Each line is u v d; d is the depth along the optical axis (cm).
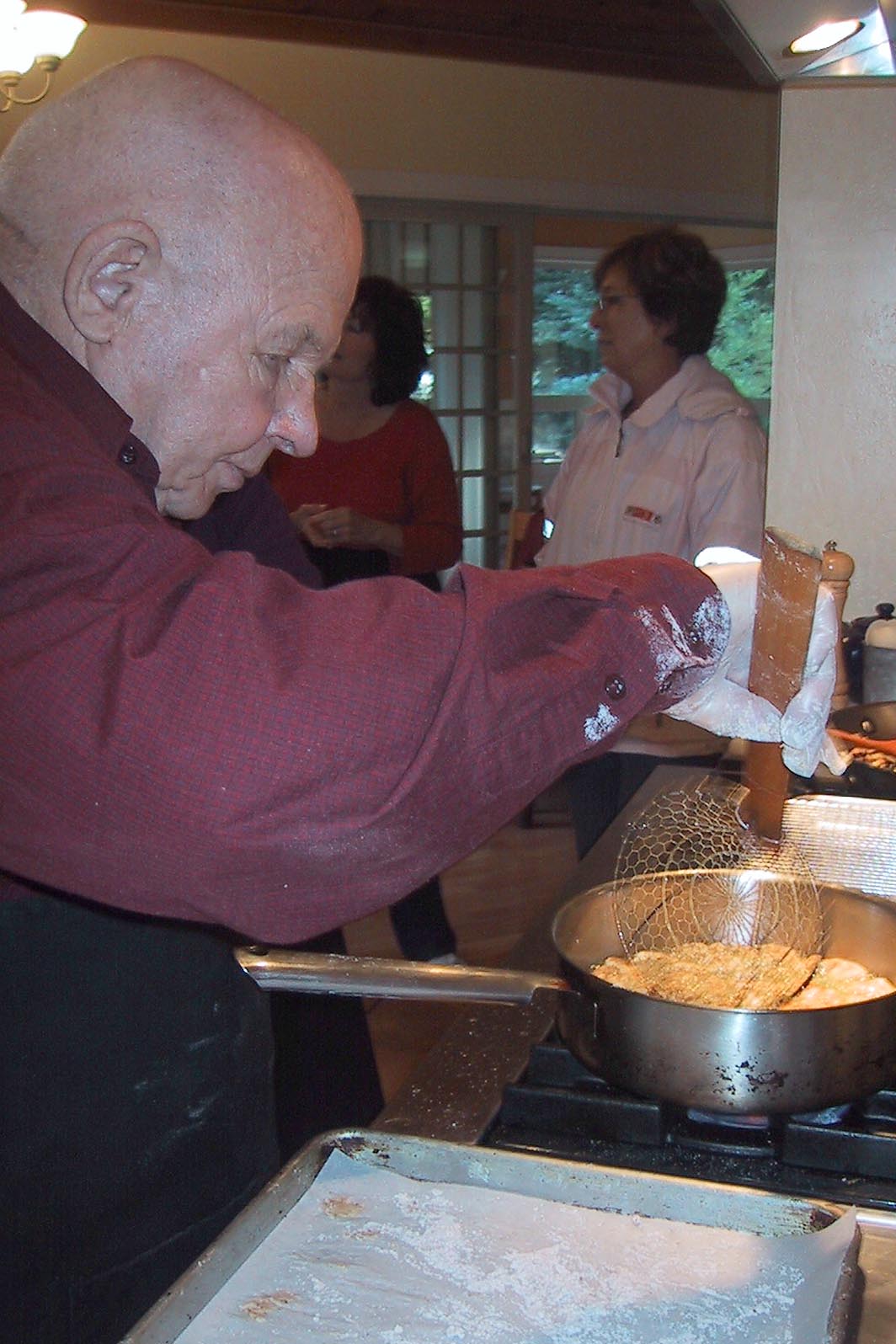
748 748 87
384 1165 76
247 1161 104
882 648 169
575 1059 86
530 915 312
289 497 280
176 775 60
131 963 92
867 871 115
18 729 60
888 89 184
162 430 78
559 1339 63
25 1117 90
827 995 90
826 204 191
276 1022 146
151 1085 94
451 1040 94
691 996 89
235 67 435
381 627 63
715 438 205
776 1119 80
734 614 75
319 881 64
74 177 75
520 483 524
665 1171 79
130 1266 96
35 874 65
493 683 64
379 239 480
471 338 506
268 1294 67
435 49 423
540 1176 75
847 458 197
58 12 285
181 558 64
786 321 195
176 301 74
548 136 493
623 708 67
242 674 60
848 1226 68
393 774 62
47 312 77
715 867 111
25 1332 93
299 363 82
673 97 510
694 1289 67
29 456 66
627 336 213
